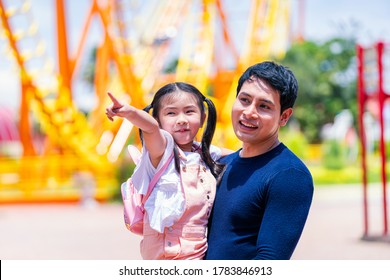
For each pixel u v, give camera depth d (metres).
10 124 49.25
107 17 22.16
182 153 3.39
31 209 20.75
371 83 12.34
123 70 22.53
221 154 3.80
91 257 10.25
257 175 3.20
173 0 32.03
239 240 3.17
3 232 14.29
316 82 53.53
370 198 23.14
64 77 24.20
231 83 34.53
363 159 12.24
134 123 3.04
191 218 3.30
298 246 11.15
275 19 35.12
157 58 30.88
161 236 3.31
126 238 12.87
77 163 23.72
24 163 23.72
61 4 24.09
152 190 3.30
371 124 41.66
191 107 3.44
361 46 12.45
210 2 27.06
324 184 31.03
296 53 53.62
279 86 3.20
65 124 22.00
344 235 12.69
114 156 23.20
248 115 3.22
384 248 10.84
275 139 3.30
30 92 20.97
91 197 21.59
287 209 3.03
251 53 32.06
